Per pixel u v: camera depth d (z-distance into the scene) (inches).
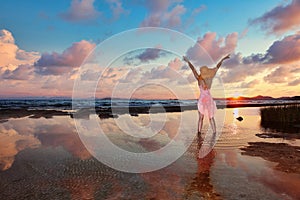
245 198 127.9
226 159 202.8
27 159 209.6
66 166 187.8
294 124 435.2
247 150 233.6
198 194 133.3
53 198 129.5
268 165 185.9
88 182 152.8
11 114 671.1
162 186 145.2
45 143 280.1
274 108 502.0
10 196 132.1
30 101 1488.7
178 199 127.4
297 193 134.0
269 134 324.2
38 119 543.2
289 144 261.1
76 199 127.9
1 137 321.7
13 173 172.1
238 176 162.1
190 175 164.1
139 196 131.0
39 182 153.6
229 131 346.0
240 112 733.9
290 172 169.6
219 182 150.9
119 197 130.1
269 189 139.4
